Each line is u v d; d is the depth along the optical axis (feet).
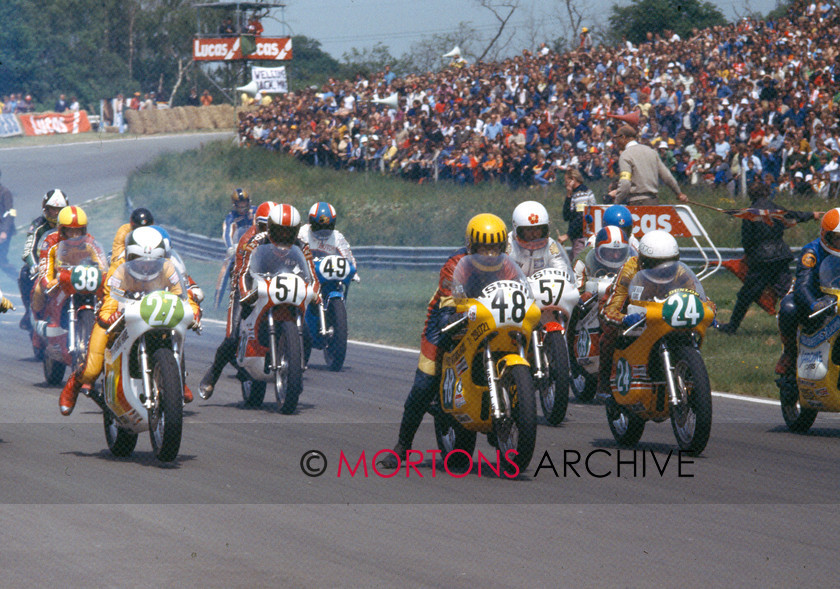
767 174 246.06
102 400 83.97
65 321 114.83
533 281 98.32
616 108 295.07
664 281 85.35
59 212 124.06
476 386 76.59
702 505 67.87
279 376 104.37
